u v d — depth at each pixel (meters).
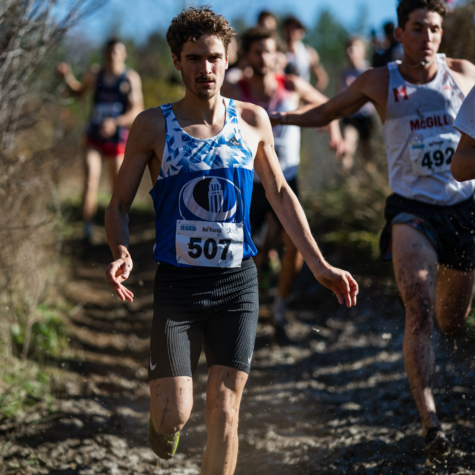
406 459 6.89
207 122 5.83
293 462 7.03
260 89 11.06
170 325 5.61
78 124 20.67
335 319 12.57
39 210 11.23
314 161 20.33
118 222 5.76
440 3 7.45
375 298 12.96
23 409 8.10
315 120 8.34
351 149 19.02
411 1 7.43
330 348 11.13
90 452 7.25
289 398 8.98
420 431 7.52
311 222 17.06
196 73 5.66
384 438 7.47
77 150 19.53
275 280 14.99
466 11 11.48
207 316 5.77
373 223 14.69
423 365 6.80
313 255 5.86
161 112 5.82
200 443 7.65
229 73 12.41
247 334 5.70
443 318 8.07
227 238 5.73
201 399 8.92
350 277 5.64
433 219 7.49
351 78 20.48
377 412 8.34
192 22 5.66
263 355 10.92
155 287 5.88
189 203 5.66
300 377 9.85
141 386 9.51
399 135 7.63
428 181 7.55
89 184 17.17
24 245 10.06
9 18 8.48
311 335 11.85
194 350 5.71
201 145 5.71
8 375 8.62
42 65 10.23
